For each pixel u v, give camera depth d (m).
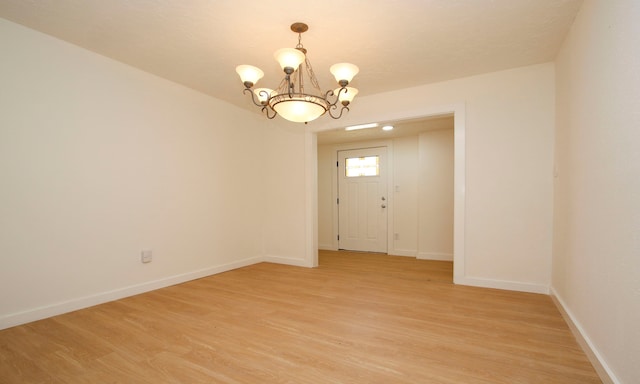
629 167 1.29
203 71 3.11
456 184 3.28
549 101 2.90
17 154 2.25
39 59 2.37
